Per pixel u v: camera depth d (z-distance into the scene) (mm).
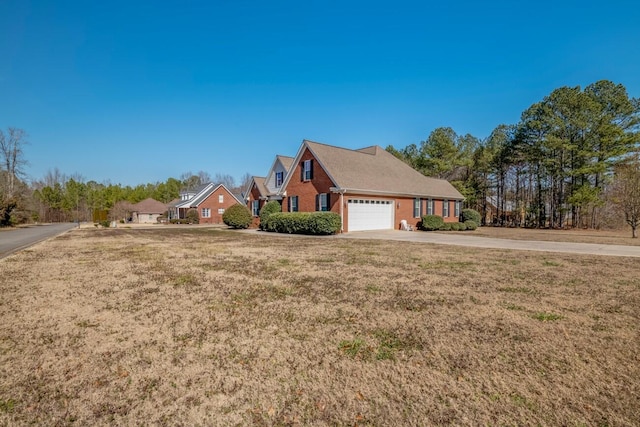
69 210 64812
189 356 3348
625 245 13195
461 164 35219
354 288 6004
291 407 2492
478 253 10555
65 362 3240
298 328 4082
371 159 24734
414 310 4734
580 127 25516
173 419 2354
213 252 11172
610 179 25062
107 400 2592
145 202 55688
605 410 2416
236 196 51406
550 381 2828
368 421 2314
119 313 4707
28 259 9961
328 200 19953
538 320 4316
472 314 4547
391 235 17922
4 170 43625
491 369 3043
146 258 9938
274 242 14477
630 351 3404
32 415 2404
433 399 2570
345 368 3076
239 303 5145
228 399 2600
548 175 29688
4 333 3986
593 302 5098
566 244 13539
